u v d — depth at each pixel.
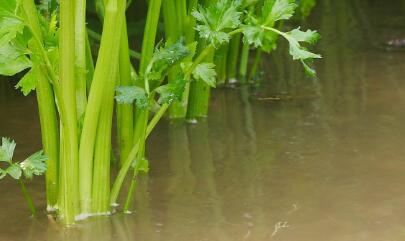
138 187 3.24
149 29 3.38
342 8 7.07
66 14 2.70
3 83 4.84
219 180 3.29
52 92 2.92
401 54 5.36
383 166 3.37
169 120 4.14
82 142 2.87
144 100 2.87
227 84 4.77
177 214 2.96
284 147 3.66
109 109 2.89
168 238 2.75
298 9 5.58
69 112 2.81
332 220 2.86
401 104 4.25
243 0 3.66
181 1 3.84
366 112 4.13
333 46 5.66
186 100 4.14
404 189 3.12
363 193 3.10
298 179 3.27
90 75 3.31
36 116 4.20
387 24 6.33
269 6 2.88
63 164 2.86
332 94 4.50
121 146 3.38
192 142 3.79
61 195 2.90
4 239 2.77
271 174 3.33
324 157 3.50
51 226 2.87
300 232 2.77
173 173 3.38
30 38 2.75
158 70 3.03
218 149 3.68
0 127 4.02
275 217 2.90
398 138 3.71
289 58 5.36
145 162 3.40
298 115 4.14
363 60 5.23
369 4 7.22
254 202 3.05
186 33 3.86
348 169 3.35
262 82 4.80
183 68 3.09
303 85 4.71
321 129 3.89
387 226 2.80
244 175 3.34
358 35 5.98
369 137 3.74
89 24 5.00
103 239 2.75
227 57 4.74
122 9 2.79
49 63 2.74
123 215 2.95
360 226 2.80
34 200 3.11
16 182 3.32
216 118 4.15
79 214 2.92
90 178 2.91
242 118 4.14
